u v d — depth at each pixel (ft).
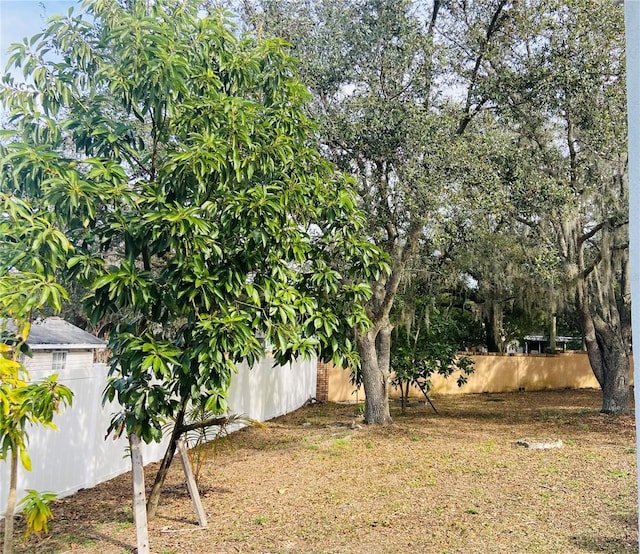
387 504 18.71
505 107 30.94
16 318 11.38
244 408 35.65
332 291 16.80
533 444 28.68
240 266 14.75
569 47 28.94
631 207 6.06
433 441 30.63
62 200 12.71
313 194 16.74
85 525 16.70
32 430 17.57
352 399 52.70
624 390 40.88
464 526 16.37
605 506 18.19
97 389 21.34
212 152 13.92
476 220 29.30
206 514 17.89
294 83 17.57
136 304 13.42
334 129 29.25
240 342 13.62
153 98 14.48
